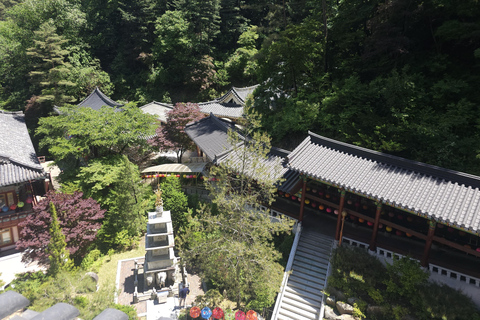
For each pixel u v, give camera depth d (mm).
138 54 62781
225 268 17797
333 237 22688
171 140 38969
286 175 23328
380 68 26984
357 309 17844
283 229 17484
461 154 21312
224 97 46375
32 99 51094
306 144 22578
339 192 21875
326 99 27125
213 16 58125
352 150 21234
